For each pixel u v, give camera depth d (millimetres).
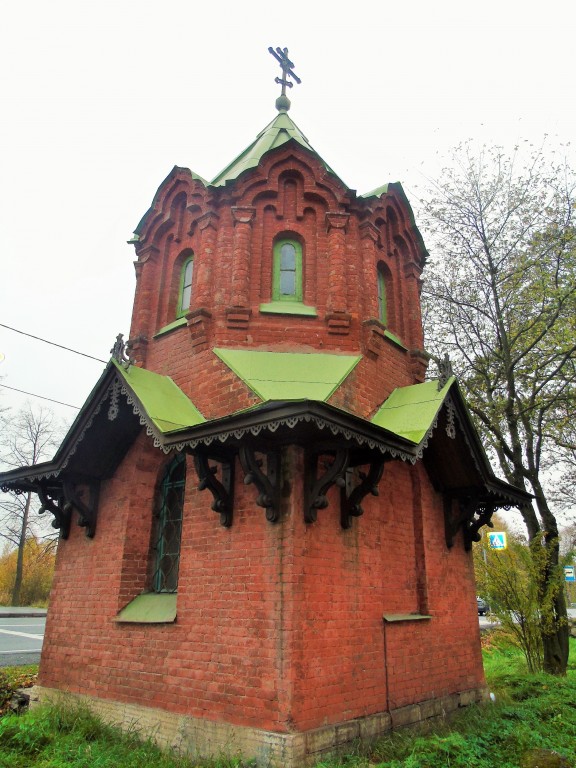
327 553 7586
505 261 17766
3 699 10180
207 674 7355
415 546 10016
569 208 16719
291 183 11195
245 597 7301
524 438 18156
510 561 15078
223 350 9539
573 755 6977
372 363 10125
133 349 11141
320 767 6051
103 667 8812
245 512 7727
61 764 6512
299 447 7480
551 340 16719
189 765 6688
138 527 9492
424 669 9047
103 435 9586
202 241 10602
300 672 6699
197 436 7113
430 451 10266
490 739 7543
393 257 12234
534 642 14664
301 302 10484
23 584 44469
